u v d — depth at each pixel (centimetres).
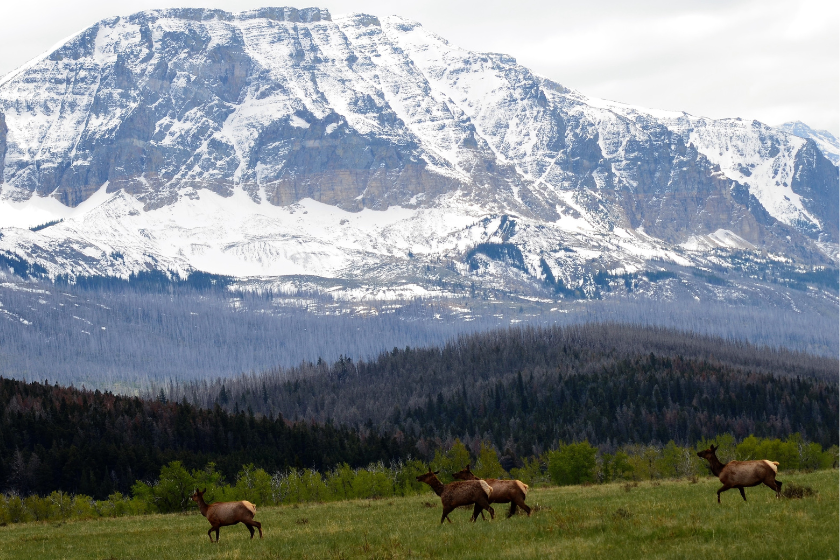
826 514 9794
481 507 11500
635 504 12462
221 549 11125
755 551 8306
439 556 9238
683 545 8744
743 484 11250
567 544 9231
